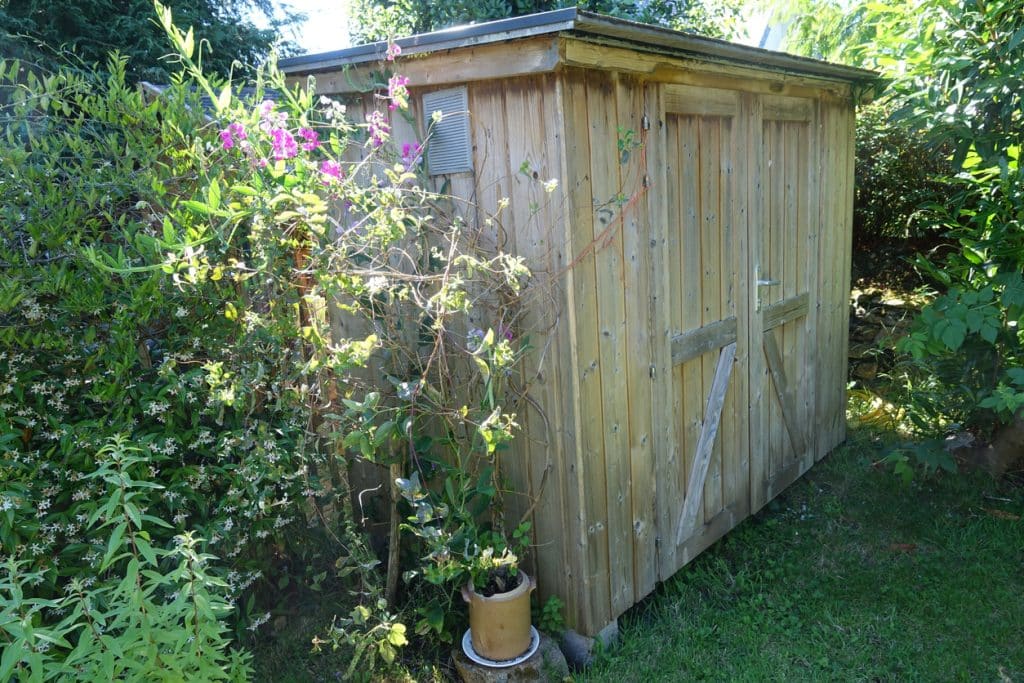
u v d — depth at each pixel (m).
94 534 2.33
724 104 3.25
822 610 3.13
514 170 2.57
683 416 3.25
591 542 2.75
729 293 3.46
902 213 5.99
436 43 2.56
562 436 2.65
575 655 2.79
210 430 2.61
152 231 2.54
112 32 5.71
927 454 3.87
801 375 4.21
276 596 2.97
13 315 2.40
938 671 2.74
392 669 2.71
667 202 2.96
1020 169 3.71
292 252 2.63
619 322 2.76
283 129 2.43
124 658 1.77
